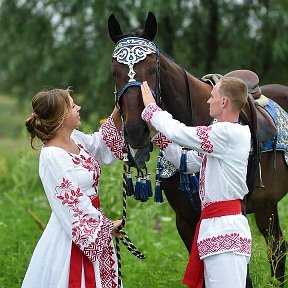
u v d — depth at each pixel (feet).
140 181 25.80
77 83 95.96
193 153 25.46
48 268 23.68
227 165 23.70
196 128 23.66
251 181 27.55
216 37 93.15
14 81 106.42
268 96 33.42
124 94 24.88
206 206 24.14
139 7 80.69
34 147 27.17
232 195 23.91
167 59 26.99
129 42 25.53
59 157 23.44
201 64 93.40
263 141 28.40
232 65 91.50
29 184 62.28
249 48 91.15
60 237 23.72
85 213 23.30
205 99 27.89
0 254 38.63
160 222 48.65
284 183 31.12
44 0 93.09
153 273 34.76
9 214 49.39
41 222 46.09
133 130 24.40
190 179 26.43
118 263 24.63
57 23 93.97
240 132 23.72
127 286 33.58
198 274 24.54
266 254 33.04
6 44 97.30
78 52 94.27
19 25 95.81
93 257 23.22
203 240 23.95
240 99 23.88
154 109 24.04
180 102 27.17
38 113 23.93
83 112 93.50
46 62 92.63
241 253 23.65
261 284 30.42
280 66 93.15
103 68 87.35
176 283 33.37
